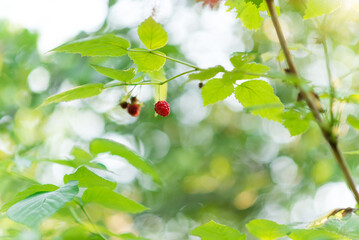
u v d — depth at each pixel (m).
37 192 1.35
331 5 1.43
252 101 1.51
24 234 1.52
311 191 6.79
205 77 1.34
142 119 5.85
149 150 6.87
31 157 1.84
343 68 4.40
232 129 7.25
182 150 6.97
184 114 6.81
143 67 1.45
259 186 7.34
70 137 4.86
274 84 5.54
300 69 5.75
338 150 1.23
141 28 1.38
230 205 7.23
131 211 1.58
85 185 1.48
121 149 1.78
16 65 4.07
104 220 3.56
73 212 1.56
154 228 6.78
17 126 4.10
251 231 1.33
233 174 7.48
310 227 1.35
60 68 4.09
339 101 1.27
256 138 7.29
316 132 5.65
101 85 1.43
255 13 1.71
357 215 1.33
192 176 7.30
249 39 5.54
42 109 4.29
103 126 5.64
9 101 4.18
